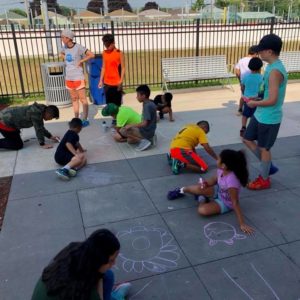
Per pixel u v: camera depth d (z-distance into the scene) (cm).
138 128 562
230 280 287
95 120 739
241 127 671
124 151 566
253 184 429
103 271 197
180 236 345
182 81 992
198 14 4794
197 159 473
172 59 974
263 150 419
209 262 308
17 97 959
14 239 345
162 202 407
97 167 506
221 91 991
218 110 802
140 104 862
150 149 573
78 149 526
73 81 687
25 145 602
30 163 525
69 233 353
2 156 554
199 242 335
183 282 286
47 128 688
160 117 739
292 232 348
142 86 552
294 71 1095
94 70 827
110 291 239
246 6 5162
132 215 382
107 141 613
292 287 279
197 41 1104
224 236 343
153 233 350
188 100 902
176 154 471
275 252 320
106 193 430
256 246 328
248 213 380
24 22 4144
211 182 389
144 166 507
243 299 268
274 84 381
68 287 182
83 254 185
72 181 463
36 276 296
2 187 453
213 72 1019
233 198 350
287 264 304
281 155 535
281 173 474
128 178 470
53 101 831
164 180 463
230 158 349
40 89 1088
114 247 194
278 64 384
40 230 359
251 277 290
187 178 468
